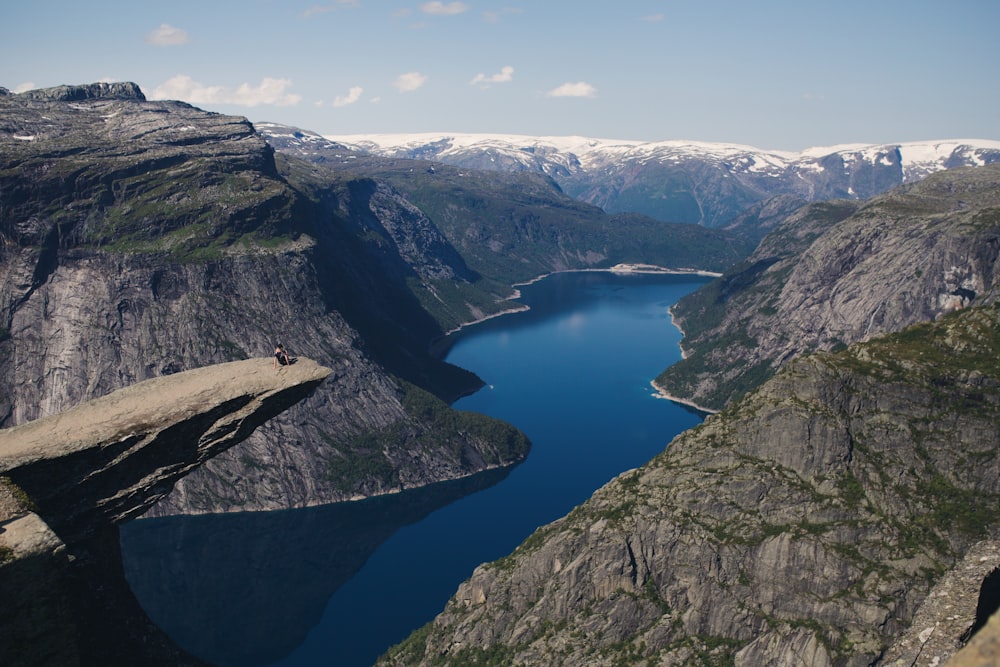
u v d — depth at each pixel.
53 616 41.06
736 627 113.25
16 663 39.44
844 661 103.12
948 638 36.69
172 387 56.69
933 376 119.56
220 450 55.75
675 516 124.31
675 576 120.19
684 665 111.88
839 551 111.31
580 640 119.31
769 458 125.12
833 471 120.00
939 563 106.06
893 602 104.75
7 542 40.91
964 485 112.19
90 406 54.72
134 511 53.38
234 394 55.22
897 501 113.38
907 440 117.31
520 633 125.06
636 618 119.19
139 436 51.91
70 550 50.72
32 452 48.72
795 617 110.12
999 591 36.28
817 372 125.94
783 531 115.88
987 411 115.31
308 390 57.69
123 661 55.19
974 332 125.94
